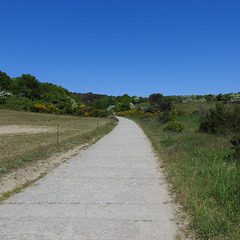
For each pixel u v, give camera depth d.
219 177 5.77
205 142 11.73
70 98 105.31
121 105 122.00
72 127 30.98
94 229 3.68
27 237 3.43
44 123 37.91
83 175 7.09
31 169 7.63
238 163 7.23
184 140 13.42
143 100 148.38
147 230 3.65
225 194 4.62
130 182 6.32
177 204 4.69
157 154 10.77
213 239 3.32
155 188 5.76
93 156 10.38
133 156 10.38
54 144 13.38
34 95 93.31
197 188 5.32
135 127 33.22
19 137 18.42
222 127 14.38
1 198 5.05
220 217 3.87
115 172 7.45
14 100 76.88
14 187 5.84
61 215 4.20
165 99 59.28
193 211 4.22
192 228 3.67
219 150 9.68
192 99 88.88
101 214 4.25
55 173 7.34
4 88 89.56
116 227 3.74
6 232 3.57
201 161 7.93
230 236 3.34
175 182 5.98
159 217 4.11
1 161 8.73
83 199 5.03
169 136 15.70
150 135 19.30
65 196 5.22
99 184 6.15
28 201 4.90
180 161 8.32
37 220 3.99
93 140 16.78
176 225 3.81
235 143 8.51
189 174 6.49
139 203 4.78
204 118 17.84
